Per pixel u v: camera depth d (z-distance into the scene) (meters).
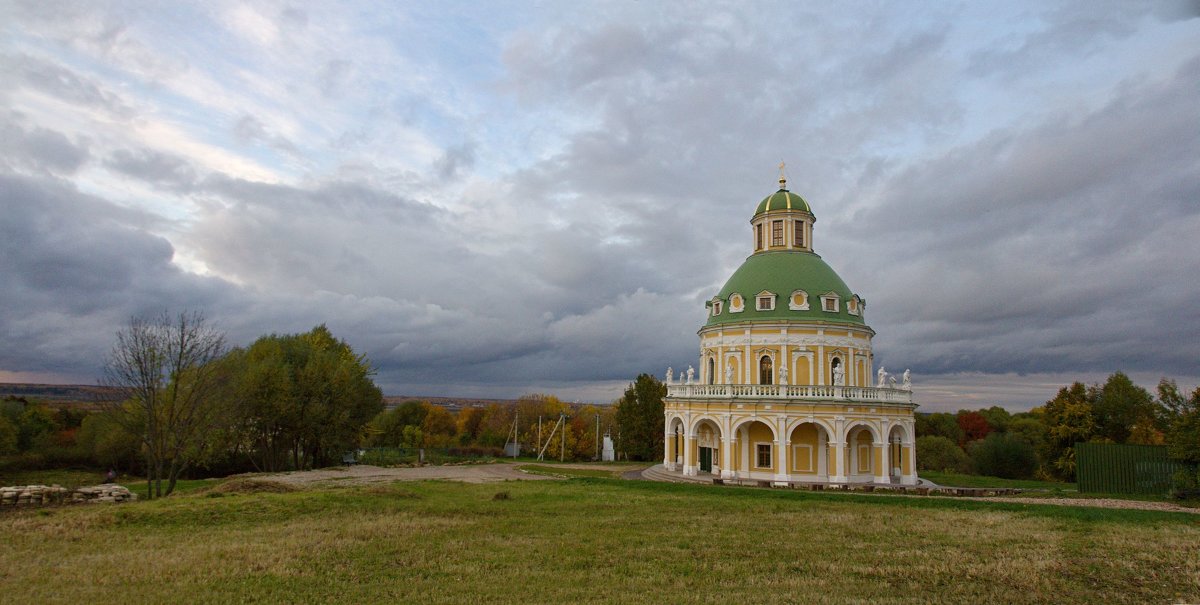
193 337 44.47
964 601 18.75
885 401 57.56
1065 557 23.81
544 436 133.38
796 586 19.95
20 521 27.56
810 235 67.94
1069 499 44.22
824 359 60.44
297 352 73.75
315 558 22.42
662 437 105.38
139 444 63.78
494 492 39.97
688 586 19.91
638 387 108.69
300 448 80.62
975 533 28.33
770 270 64.06
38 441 84.62
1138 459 48.94
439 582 19.91
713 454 63.53
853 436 58.84
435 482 45.41
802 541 26.48
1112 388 85.44
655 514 32.88
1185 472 45.19
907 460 59.09
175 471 42.22
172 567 20.80
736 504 36.81
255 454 72.81
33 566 20.75
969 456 102.69
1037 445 101.88
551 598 18.52
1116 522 31.55
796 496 41.44
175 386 41.97
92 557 21.97
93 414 81.44
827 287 62.62
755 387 58.84
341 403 70.50
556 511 33.19
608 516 31.95
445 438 146.00
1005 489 49.59
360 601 18.08
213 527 27.45
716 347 64.44
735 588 19.67
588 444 126.88
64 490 34.19
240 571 20.58
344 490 37.47
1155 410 82.00
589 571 21.48
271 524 28.33
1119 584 20.55
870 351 64.19
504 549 24.30
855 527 29.69
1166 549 25.06
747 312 63.06
